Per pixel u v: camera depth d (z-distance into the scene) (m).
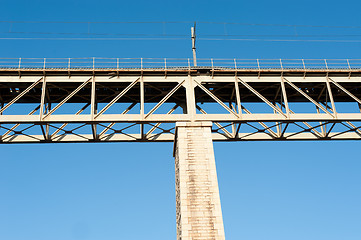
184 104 36.41
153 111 32.16
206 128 31.80
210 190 29.52
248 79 33.91
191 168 30.22
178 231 31.11
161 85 34.75
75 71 32.75
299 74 34.38
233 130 35.06
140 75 33.34
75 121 31.42
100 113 31.78
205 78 33.66
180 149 30.88
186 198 29.17
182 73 33.62
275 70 33.84
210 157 30.70
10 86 33.41
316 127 34.00
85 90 36.03
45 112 34.62
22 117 31.14
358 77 34.84
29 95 35.72
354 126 34.66
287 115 32.59
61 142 33.88
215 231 28.19
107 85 34.22
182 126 31.69
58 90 36.28
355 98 33.75
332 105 33.38
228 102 36.84
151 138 34.19
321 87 36.34
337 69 34.47
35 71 32.56
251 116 32.53
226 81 33.81
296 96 37.88
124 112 34.88
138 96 36.94
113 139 33.94
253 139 34.72
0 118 30.91
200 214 28.67
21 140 33.53
